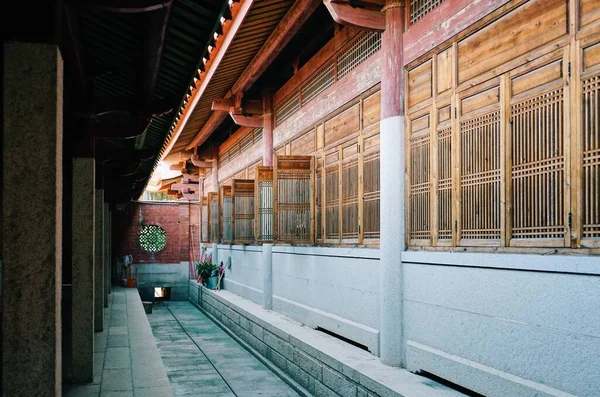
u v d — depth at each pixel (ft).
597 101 15.88
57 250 11.88
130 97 22.09
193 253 85.66
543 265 17.30
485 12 20.66
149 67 17.26
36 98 11.73
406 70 26.20
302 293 39.65
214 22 14.90
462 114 22.06
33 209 11.65
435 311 23.24
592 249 15.89
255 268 52.95
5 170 11.59
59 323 12.09
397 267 25.85
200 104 48.67
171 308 75.77
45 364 11.60
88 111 21.40
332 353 28.89
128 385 24.62
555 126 17.38
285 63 44.45
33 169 11.68
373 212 29.68
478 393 20.15
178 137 60.95
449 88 22.89
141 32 16.11
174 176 96.53
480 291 20.40
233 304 52.21
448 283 22.34
